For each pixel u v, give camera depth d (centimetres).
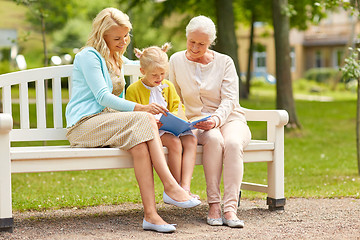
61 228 424
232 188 437
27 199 584
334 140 1218
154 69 444
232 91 488
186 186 427
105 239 380
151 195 409
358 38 839
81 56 438
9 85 481
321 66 4478
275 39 1311
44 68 491
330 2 727
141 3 1473
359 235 393
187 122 424
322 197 580
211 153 441
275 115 487
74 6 2198
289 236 390
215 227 426
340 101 2308
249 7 2220
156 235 395
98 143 426
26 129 482
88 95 441
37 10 939
